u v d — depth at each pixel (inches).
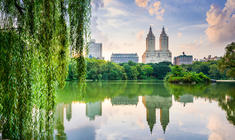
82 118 335.3
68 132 259.0
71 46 219.5
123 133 259.0
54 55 204.1
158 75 3147.1
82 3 217.6
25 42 181.5
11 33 174.2
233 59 1294.3
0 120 170.9
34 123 185.5
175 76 1752.0
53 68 192.1
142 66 3331.7
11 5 178.2
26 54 178.5
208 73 2893.7
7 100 166.4
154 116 358.3
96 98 599.8
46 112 186.4
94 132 260.8
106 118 339.0
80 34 219.3
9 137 168.6
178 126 291.9
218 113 379.9
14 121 169.3
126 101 543.8
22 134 173.2
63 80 216.8
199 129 275.6
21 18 185.0
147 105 478.3
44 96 185.3
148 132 263.9
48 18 189.0
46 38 187.6
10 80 167.6
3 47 166.2
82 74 229.0
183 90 899.4
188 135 251.0
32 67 181.0
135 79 2844.5
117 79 2534.5
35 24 182.7
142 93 766.5
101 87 1106.1
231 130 268.4
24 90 173.2
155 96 663.8
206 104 489.4
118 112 391.2
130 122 314.8
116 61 6284.5
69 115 356.8
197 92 799.1
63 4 211.8
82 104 480.4
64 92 741.3
